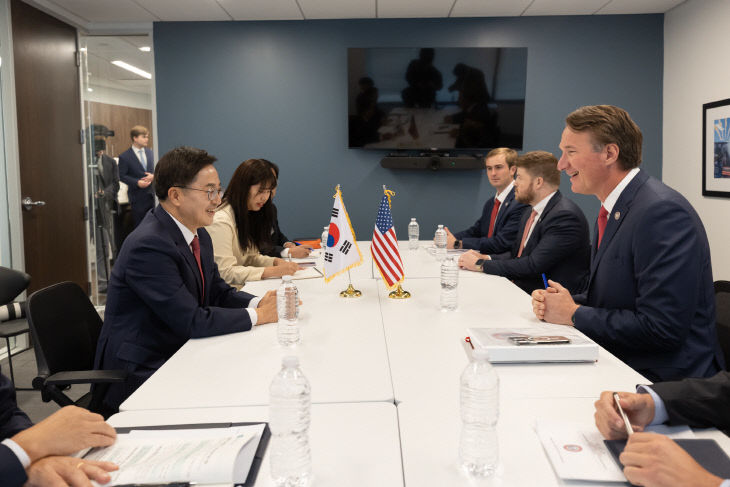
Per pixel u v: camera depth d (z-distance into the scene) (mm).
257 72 5203
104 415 1777
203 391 1265
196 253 1998
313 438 1030
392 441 1016
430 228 5379
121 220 5422
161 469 897
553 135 5250
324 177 5328
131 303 1802
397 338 1646
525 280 2877
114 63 5574
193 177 1831
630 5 4848
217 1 4582
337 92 5238
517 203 3723
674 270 1517
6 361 3811
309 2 4648
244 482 881
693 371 1556
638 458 858
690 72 4734
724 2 4270
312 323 1830
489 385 1069
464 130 5195
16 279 2871
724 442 996
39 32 4426
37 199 4363
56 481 874
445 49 5090
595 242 1888
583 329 1653
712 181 4473
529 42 5141
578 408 1147
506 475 896
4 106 4051
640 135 1705
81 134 5031
